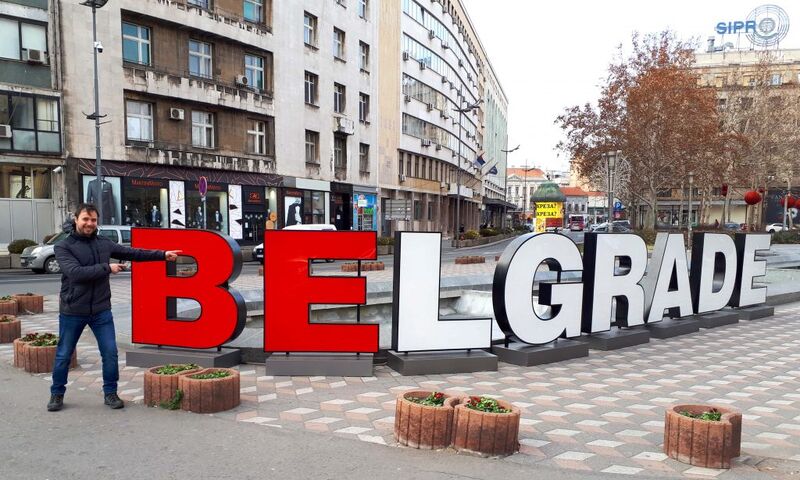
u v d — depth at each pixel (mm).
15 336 7891
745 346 8336
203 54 26125
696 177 33906
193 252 6238
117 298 11828
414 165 46188
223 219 26875
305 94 31812
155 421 4605
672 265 9023
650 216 31359
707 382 6297
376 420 4699
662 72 28484
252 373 6211
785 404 5504
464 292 12453
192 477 3564
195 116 25750
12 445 4070
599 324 7875
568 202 123500
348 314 10508
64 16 21125
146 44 23844
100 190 20234
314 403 5148
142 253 5113
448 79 53406
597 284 7781
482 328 6562
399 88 42281
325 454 3951
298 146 30922
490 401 4227
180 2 24297
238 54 27406
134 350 6426
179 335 6352
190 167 25219
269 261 6055
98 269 4738
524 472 3721
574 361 7219
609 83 31734
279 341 6113
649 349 8062
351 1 35438
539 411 5098
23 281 15992
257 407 5016
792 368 7012
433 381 6027
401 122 42812
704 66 59594
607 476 3695
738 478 3717
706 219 51469
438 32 50312
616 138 30828
